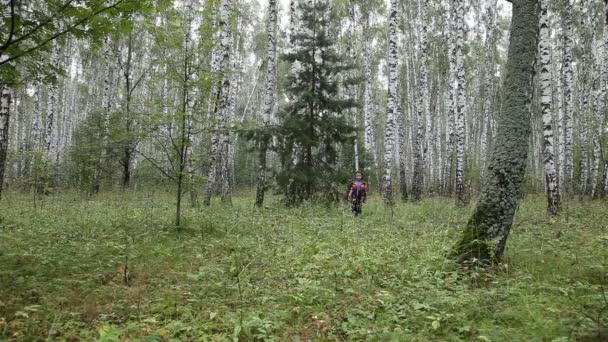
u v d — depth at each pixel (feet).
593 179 76.43
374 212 46.96
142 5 16.48
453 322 14.05
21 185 66.44
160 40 29.96
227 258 22.36
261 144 52.85
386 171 55.57
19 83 17.95
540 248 24.16
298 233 30.09
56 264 19.65
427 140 93.35
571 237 27.84
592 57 89.20
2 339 12.28
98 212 36.83
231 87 89.30
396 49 55.21
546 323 13.20
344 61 55.16
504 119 21.52
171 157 32.86
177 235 28.43
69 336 12.87
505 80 21.98
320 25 54.34
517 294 16.19
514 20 21.90
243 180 118.83
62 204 43.83
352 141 54.65
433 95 110.01
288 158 53.11
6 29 15.61
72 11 15.61
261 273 19.97
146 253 22.93
